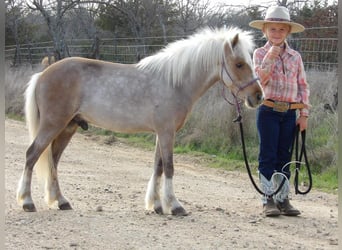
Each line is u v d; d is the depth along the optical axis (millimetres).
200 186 9250
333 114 11281
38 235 5688
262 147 7145
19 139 14148
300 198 8547
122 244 5473
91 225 6148
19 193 6809
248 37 6988
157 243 5539
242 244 5645
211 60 6988
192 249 5391
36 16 32062
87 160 11562
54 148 7203
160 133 6879
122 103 6922
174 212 6809
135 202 7707
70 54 22906
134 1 26531
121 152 12969
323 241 5953
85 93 6953
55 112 6848
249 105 6859
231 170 11000
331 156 10398
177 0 26328
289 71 7055
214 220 6664
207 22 22609
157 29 25984
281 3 16641
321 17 17375
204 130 13031
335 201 8359
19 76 21078
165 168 6852
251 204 7879
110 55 20047
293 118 7234
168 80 6906
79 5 28000
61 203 6992
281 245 5699
